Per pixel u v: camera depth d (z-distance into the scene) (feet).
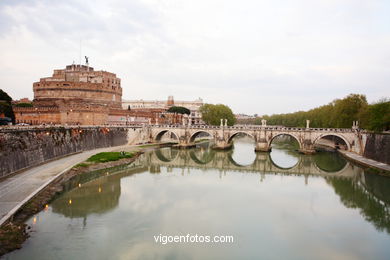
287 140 582.76
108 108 383.04
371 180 197.77
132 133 380.17
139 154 303.68
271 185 192.75
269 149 338.75
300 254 99.81
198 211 136.67
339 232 117.50
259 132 338.13
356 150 292.81
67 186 170.71
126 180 194.80
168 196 159.74
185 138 380.99
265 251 100.99
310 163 274.77
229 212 136.87
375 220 130.62
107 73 512.63
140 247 100.12
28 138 193.36
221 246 103.35
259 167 262.88
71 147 261.65
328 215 136.15
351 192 176.04
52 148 227.61
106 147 329.11
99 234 108.47
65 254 93.30
